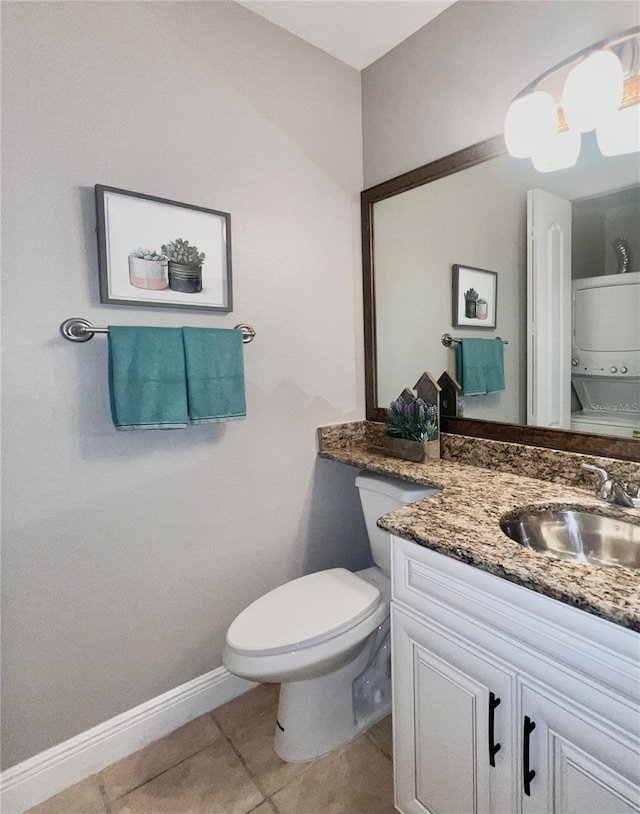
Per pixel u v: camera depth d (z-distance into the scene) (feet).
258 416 5.38
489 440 5.05
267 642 3.95
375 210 6.11
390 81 5.76
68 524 4.15
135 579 4.58
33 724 4.08
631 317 3.94
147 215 4.34
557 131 4.05
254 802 4.05
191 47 4.63
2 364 3.76
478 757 3.01
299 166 5.57
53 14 3.83
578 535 3.71
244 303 5.16
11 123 3.68
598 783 2.39
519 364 4.75
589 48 3.62
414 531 3.22
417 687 3.43
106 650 4.44
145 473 4.57
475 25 4.82
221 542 5.17
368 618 4.39
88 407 4.18
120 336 4.09
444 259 5.38
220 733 4.84
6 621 3.90
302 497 5.88
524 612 2.67
